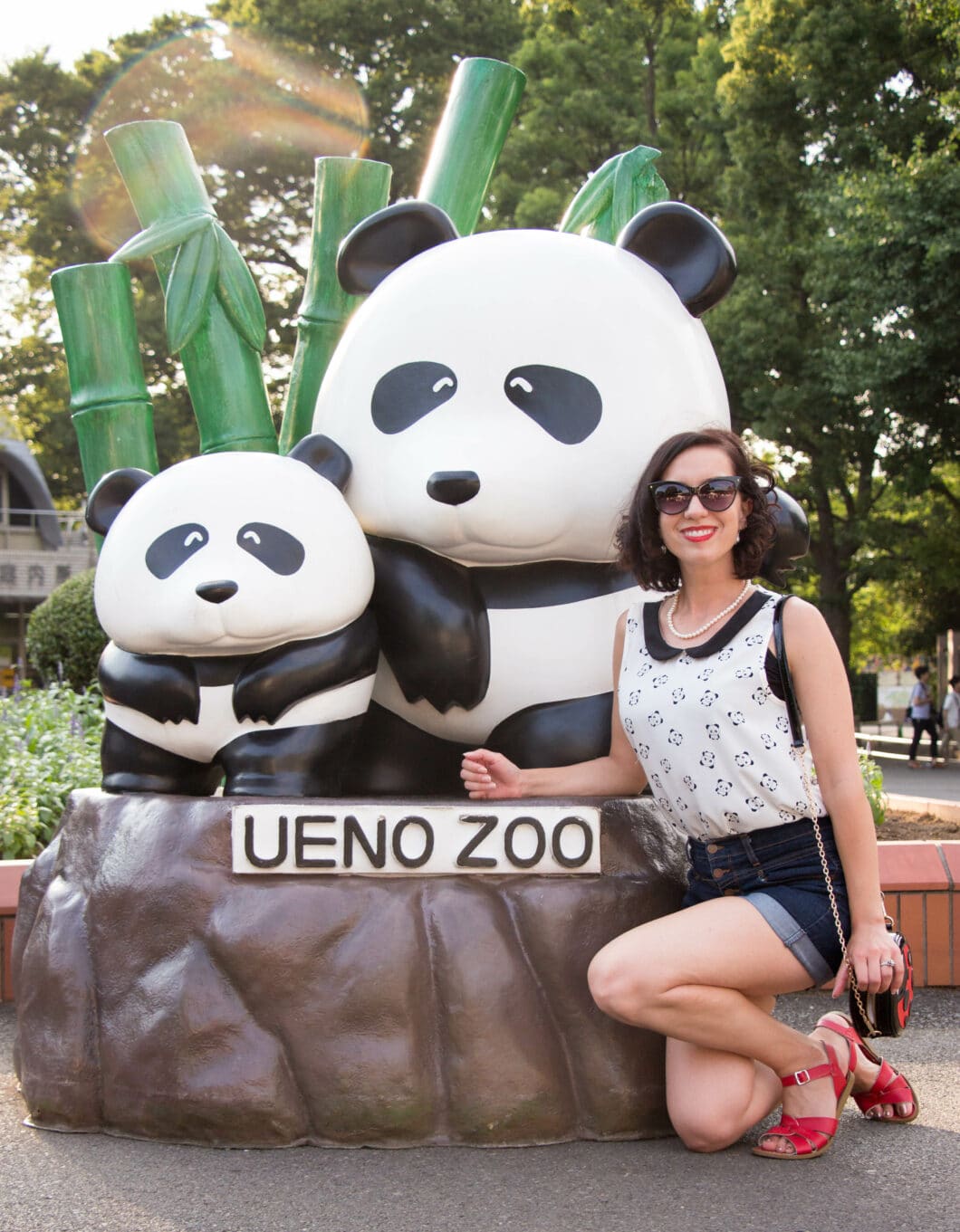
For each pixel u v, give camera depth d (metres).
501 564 2.99
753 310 16.53
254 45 20.48
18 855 4.80
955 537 18.56
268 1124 2.62
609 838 2.82
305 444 2.98
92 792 3.03
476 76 4.12
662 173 19.09
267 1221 2.25
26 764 5.61
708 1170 2.50
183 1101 2.65
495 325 2.88
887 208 13.34
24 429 25.05
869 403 15.03
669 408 2.94
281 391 20.02
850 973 2.42
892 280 13.57
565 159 18.81
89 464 3.79
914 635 25.59
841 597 19.42
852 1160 2.55
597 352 2.90
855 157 15.89
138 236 3.71
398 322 2.97
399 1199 2.35
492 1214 2.27
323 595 2.78
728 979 2.44
